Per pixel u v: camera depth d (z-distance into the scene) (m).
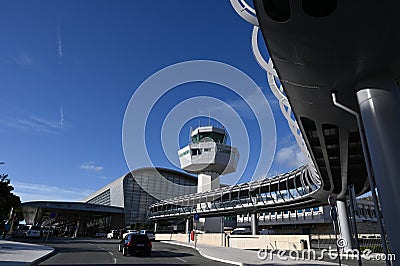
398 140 8.04
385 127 8.21
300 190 34.28
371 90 8.65
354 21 6.95
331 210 12.02
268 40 7.95
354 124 12.36
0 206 40.16
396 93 8.55
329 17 6.88
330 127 13.61
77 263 13.78
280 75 9.39
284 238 27.91
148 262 15.17
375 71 8.58
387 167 7.90
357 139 14.67
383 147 8.09
